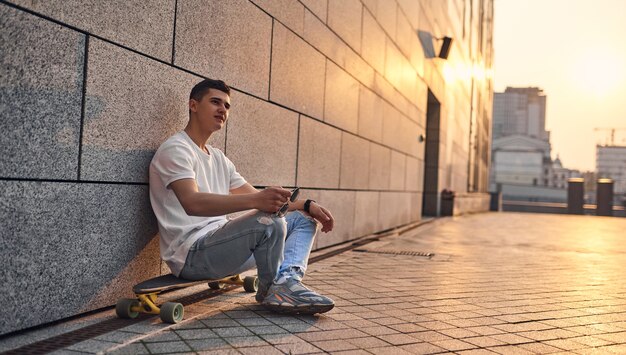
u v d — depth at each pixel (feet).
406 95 34.42
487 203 92.68
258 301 9.82
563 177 333.21
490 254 21.68
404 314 9.97
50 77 7.73
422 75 39.93
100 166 8.80
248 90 13.99
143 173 9.88
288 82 16.49
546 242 29.37
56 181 7.95
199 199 8.38
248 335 7.89
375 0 26.21
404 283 13.58
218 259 8.75
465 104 71.46
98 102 8.69
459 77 63.57
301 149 17.74
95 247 8.78
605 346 8.31
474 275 15.56
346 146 22.50
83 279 8.56
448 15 53.06
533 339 8.54
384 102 28.68
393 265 16.89
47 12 7.62
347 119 22.50
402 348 7.70
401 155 33.35
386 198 29.78
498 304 11.35
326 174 20.22
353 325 8.91
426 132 50.08
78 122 8.30
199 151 9.38
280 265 9.22
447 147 54.85
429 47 42.60
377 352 7.43
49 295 7.92
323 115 19.66
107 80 8.87
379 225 28.48
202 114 9.34
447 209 51.98
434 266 17.11
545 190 183.73
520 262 19.38
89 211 8.61
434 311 10.37
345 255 18.88
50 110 7.77
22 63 7.26
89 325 8.07
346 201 22.80
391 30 29.76
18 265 7.37
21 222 7.38
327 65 19.88
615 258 22.25
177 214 9.11
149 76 9.95
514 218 61.77
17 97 7.22
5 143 7.07
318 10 18.75
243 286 11.56
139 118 9.71
